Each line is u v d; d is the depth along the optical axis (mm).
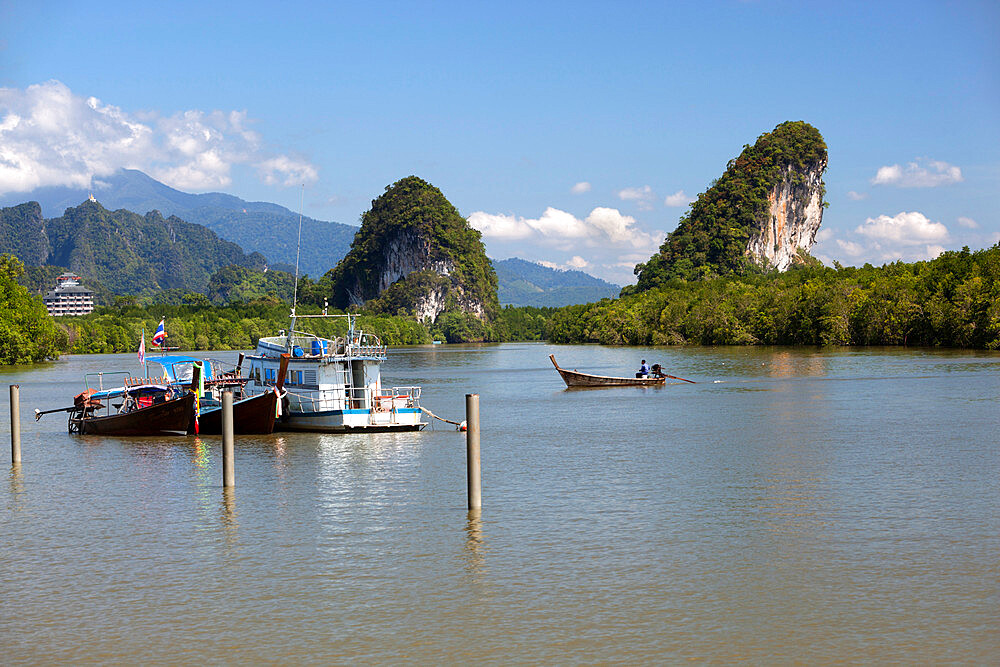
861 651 21406
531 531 32094
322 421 58031
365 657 21609
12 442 49156
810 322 183250
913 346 160000
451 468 45094
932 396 74312
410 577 27188
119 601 25578
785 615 23609
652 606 24406
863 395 76812
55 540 32219
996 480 39062
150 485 42219
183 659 21703
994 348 141500
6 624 24016
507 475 42969
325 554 29750
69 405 85312
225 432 40625
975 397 72688
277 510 36344
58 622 24094
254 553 30062
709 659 21125
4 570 28641
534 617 23812
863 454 46500
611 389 93500
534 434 58000
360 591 26031
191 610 24797
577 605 24594
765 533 31203
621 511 34906
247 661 21531
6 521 35344
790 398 76375
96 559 29703
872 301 168000
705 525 32438
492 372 134125
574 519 33750
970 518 32594
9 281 182375
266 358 61844
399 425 58594
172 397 61625
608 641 22219
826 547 29375
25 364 172875
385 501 37562
